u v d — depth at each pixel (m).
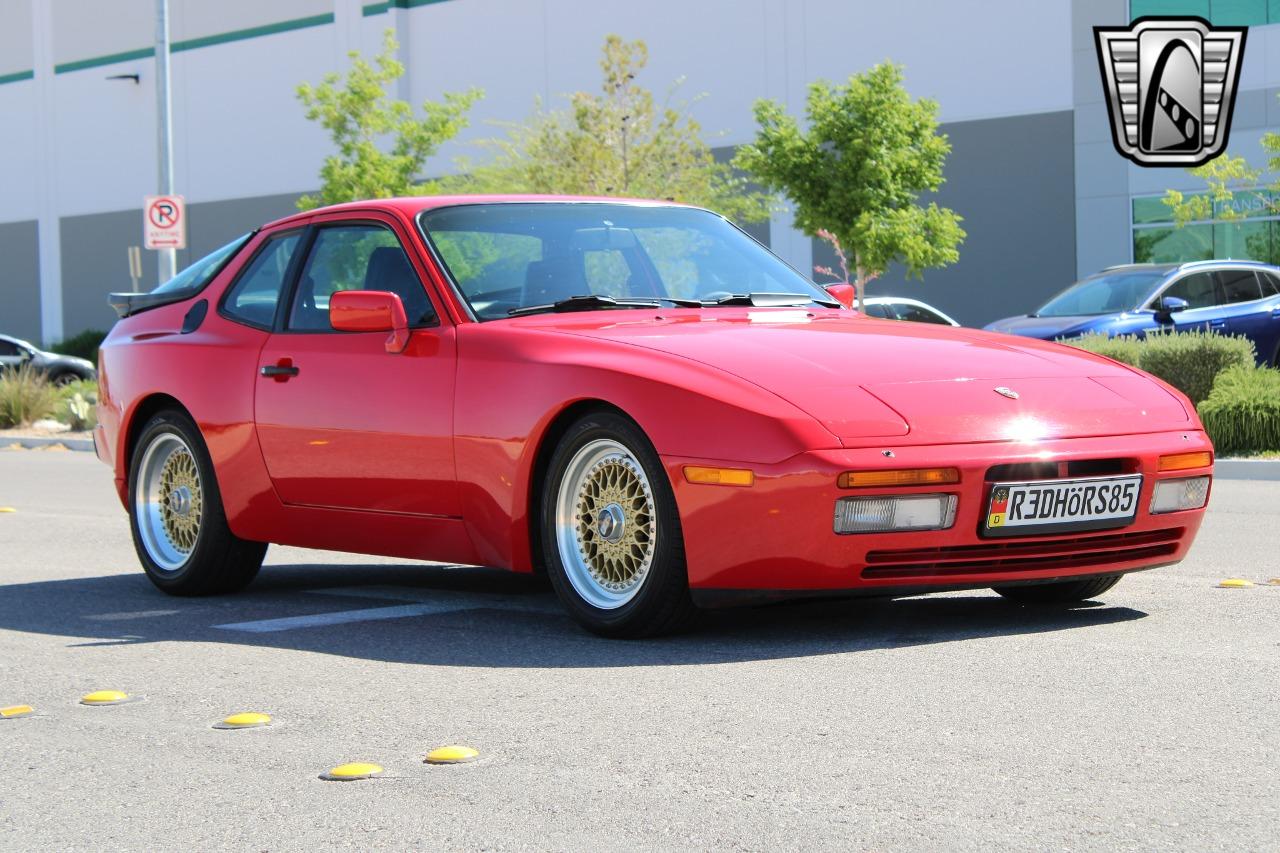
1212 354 14.52
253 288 7.13
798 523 5.03
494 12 36.19
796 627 5.67
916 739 4.00
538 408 5.62
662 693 4.63
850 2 31.11
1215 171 21.50
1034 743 3.93
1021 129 29.23
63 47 45.25
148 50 43.34
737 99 32.78
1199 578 6.77
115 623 6.38
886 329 6.04
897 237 22.58
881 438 5.10
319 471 6.49
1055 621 5.68
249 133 41.06
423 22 37.38
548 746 4.05
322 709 4.58
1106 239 28.45
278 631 6.01
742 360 5.42
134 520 7.38
